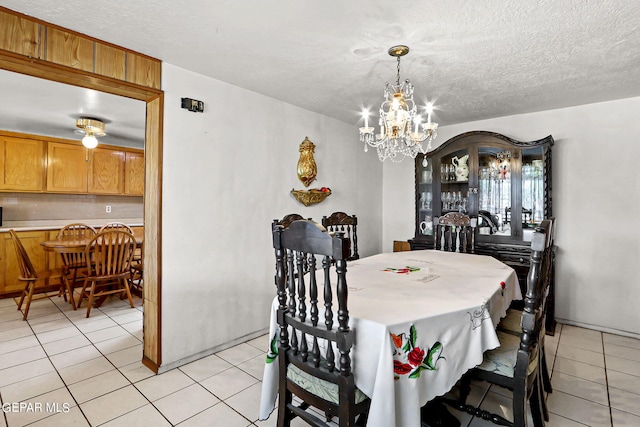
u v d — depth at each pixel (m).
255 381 2.05
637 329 2.75
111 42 1.87
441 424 1.59
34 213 4.30
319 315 1.32
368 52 1.97
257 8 1.53
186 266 2.27
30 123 3.69
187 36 1.80
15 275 3.82
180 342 2.24
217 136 2.44
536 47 1.88
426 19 1.61
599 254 2.90
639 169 2.72
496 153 3.11
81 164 4.47
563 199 3.06
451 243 2.94
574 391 1.95
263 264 2.79
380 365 1.11
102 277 3.24
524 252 2.83
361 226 3.90
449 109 3.10
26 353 2.41
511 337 1.67
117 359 2.33
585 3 1.46
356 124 3.74
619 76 2.31
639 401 1.85
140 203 5.39
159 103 2.12
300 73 2.30
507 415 1.74
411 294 1.50
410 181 4.04
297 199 3.08
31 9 1.55
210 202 2.40
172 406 1.79
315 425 1.26
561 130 3.06
